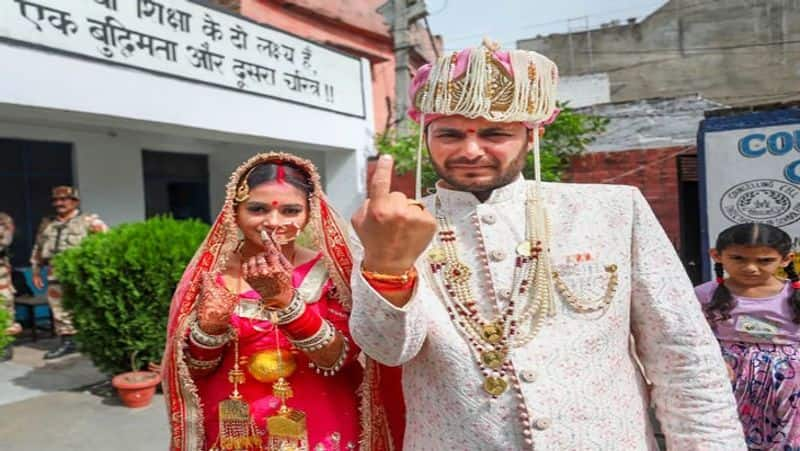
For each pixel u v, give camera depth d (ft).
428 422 3.83
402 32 30.01
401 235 3.13
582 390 3.56
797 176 14.82
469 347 3.68
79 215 18.66
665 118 26.68
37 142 22.43
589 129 25.99
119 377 13.74
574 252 3.81
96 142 24.11
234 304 5.40
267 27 20.72
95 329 13.93
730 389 3.71
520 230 3.99
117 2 15.37
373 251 3.23
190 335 5.42
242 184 5.70
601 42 53.16
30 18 13.29
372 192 3.18
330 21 30.76
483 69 3.74
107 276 13.52
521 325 3.70
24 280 21.18
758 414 7.37
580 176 28.09
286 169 5.76
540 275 3.77
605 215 3.92
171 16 16.99
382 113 35.24
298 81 22.31
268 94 20.80
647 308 3.77
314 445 5.39
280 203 5.61
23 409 13.51
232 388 5.63
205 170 30.68
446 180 4.08
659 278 3.76
